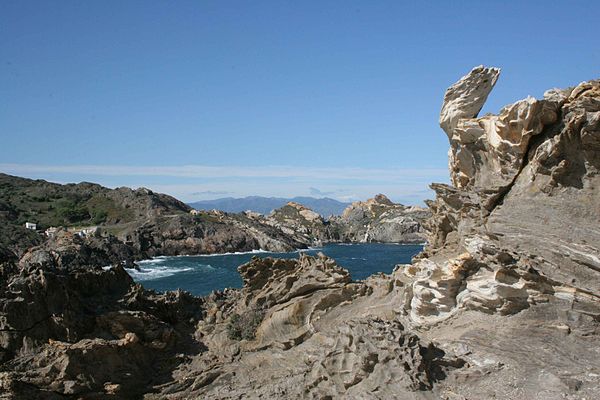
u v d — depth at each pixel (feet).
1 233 360.07
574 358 62.08
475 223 82.38
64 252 304.09
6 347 73.10
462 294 74.23
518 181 78.69
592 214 69.15
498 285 68.85
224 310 95.45
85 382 71.05
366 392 62.28
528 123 73.72
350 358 66.95
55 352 72.90
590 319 65.62
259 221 536.01
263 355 82.69
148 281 270.67
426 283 77.05
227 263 351.87
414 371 61.77
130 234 390.83
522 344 65.31
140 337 82.79
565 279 68.33
